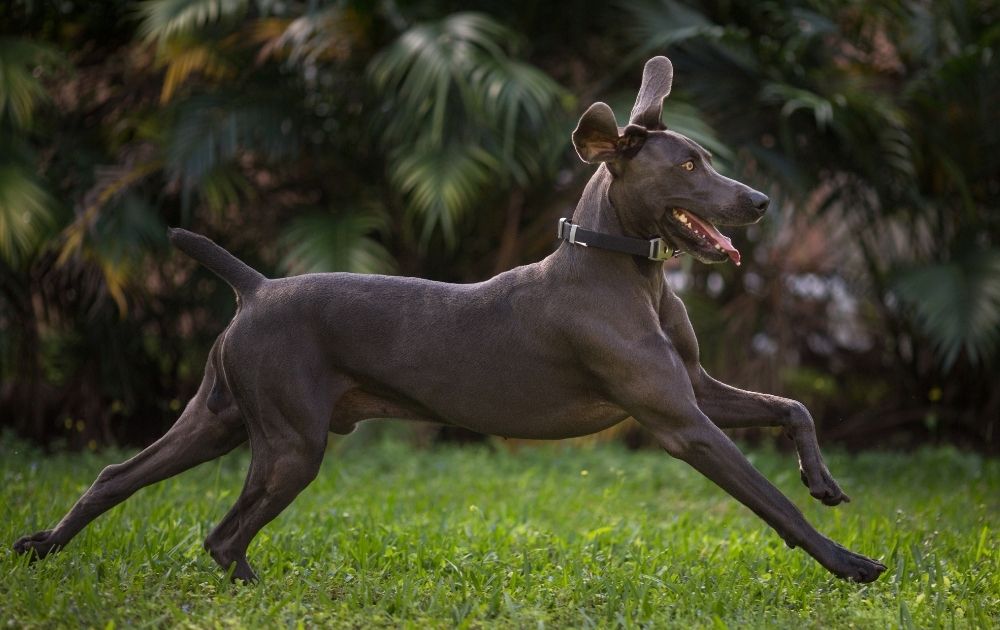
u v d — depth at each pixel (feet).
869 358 49.42
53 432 46.68
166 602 19.76
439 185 38.99
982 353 40.34
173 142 41.16
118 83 46.50
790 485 36.04
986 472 38.42
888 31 45.37
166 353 46.57
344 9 41.50
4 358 45.21
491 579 21.74
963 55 40.55
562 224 20.59
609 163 19.89
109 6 45.85
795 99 39.68
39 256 42.06
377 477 37.68
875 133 43.04
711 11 46.03
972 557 23.66
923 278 41.81
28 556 21.45
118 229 40.78
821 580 21.75
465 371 20.52
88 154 44.52
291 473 20.84
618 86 44.75
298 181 46.19
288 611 19.42
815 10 44.83
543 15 45.57
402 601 20.03
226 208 44.86
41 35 46.26
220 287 44.52
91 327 44.86
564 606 20.12
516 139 41.45
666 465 39.14
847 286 46.75
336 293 21.07
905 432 47.67
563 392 20.58
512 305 20.59
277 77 44.78
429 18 43.34
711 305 45.32
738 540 25.70
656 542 25.88
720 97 42.96
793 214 43.27
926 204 43.70
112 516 26.63
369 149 44.91
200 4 41.19
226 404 21.66
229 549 21.35
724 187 19.39
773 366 44.86
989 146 43.57
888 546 24.48
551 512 31.35
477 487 35.37
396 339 20.75
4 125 42.37
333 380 21.11
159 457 21.81
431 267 46.34
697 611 19.69
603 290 20.07
